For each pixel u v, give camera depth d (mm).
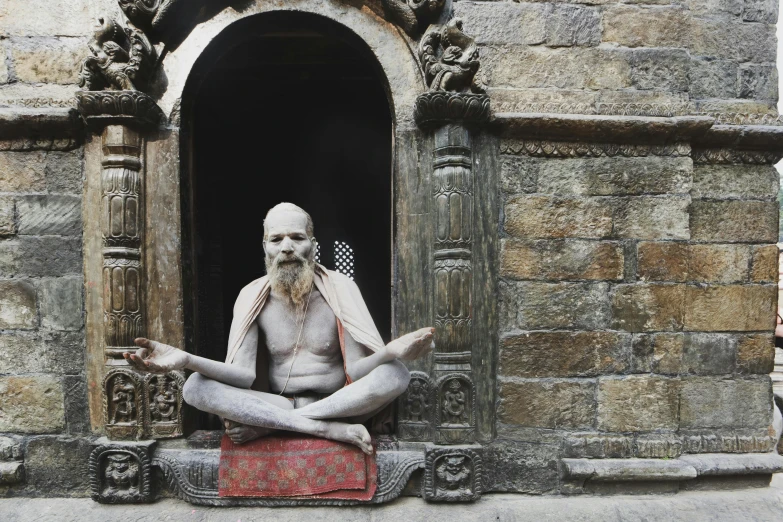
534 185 2520
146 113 2314
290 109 5125
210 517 2301
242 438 2299
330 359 2408
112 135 2314
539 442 2543
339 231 6047
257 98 4785
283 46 3381
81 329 2461
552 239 2529
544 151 2506
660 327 2566
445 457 2396
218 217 4684
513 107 2525
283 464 2320
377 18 2463
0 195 2430
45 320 2451
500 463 2531
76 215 2441
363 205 5961
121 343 2379
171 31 2406
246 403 2211
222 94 4484
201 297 3256
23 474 2467
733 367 2652
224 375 2197
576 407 2549
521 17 2557
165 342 2439
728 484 2615
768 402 2670
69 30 2469
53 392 2467
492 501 2473
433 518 2324
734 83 2684
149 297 2434
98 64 2236
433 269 2469
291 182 5844
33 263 2443
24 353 2459
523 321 2527
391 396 2219
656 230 2555
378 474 2395
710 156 2613
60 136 2412
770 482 2742
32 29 2467
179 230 2447
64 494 2469
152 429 2420
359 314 2299
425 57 2352
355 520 2299
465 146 2395
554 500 2500
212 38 2438
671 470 2482
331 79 4250
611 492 2541
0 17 2465
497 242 2516
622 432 2564
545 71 2570
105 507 2369
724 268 2641
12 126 2352
